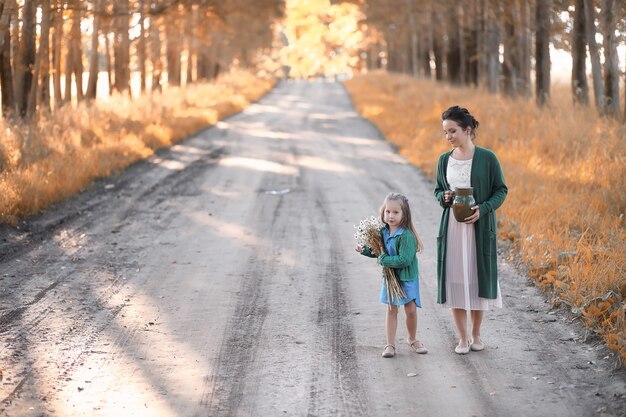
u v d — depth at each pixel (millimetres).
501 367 7070
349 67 133375
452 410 6172
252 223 14188
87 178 18047
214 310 9008
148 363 7305
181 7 31531
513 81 33781
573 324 8102
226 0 35188
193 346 7789
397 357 7414
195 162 23266
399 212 7188
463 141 7215
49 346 7711
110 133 25016
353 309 9000
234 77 72812
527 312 8672
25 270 10664
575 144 18266
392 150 26672
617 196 13086
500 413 6090
